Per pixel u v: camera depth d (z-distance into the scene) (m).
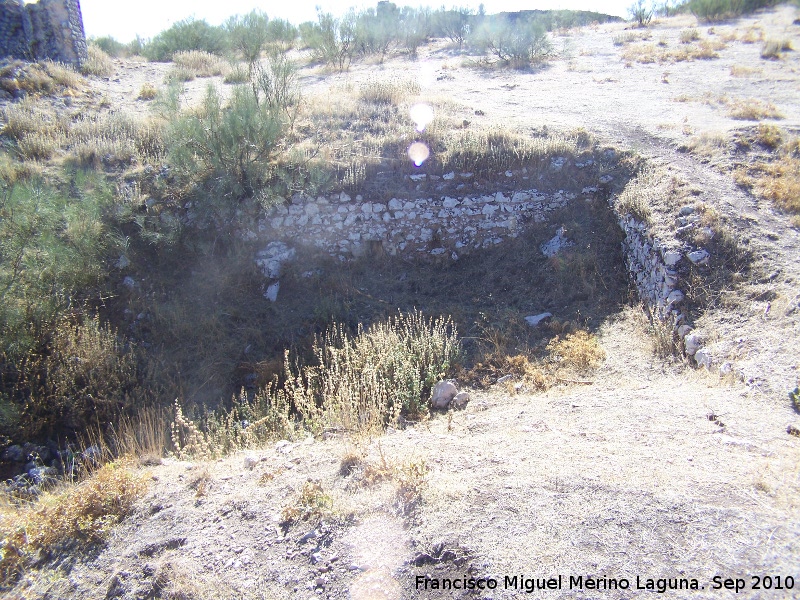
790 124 10.58
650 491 3.74
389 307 8.62
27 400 6.86
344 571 3.44
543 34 18.14
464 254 9.41
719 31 20.19
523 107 12.55
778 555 3.14
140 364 7.80
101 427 6.91
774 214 7.78
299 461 4.72
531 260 9.07
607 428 4.84
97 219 8.69
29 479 5.90
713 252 7.16
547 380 6.49
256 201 9.09
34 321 7.49
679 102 12.68
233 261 9.03
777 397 4.95
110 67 16.38
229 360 7.96
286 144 10.06
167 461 5.36
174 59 18.73
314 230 9.30
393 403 6.15
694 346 6.22
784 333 5.75
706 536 3.32
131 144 10.70
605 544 3.36
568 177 9.66
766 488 3.66
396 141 10.16
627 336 7.15
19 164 9.77
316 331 8.30
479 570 3.30
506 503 3.79
